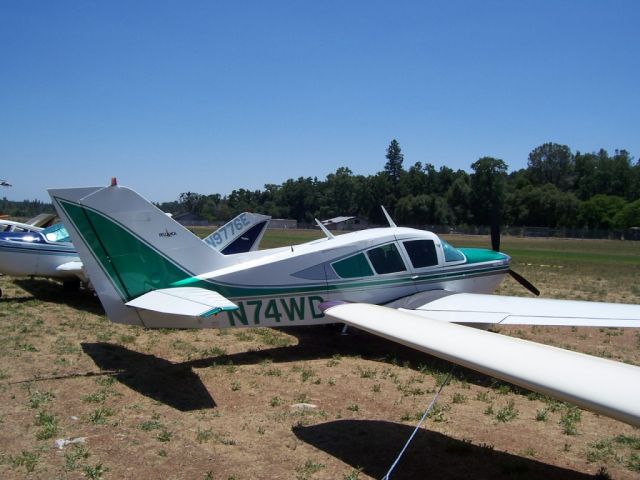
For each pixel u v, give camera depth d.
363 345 8.67
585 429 5.45
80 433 5.03
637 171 96.31
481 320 7.45
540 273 21.16
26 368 7.00
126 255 6.90
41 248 12.33
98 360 7.44
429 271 8.77
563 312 7.39
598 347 9.04
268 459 4.60
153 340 8.66
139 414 5.53
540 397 6.37
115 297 6.88
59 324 9.70
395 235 8.59
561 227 81.50
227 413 5.62
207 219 102.44
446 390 6.54
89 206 6.71
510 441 5.11
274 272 7.55
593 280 19.20
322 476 4.32
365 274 8.15
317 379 6.82
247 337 9.05
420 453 4.79
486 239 60.53
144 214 7.00
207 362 7.51
